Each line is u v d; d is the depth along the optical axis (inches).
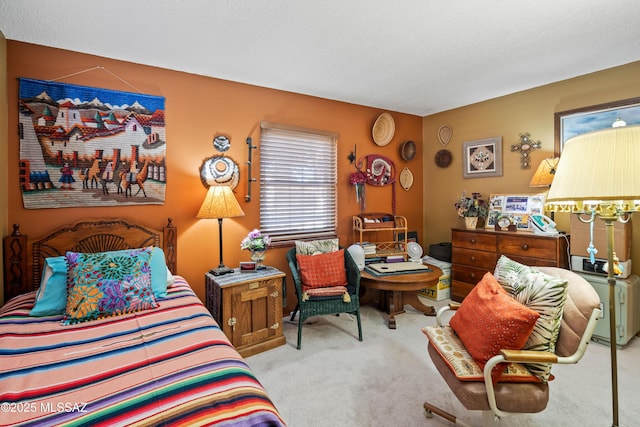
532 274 61.2
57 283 70.0
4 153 79.7
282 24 78.2
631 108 102.5
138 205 97.3
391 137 153.1
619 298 94.9
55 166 86.0
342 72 108.3
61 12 71.2
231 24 77.8
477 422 64.8
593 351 93.7
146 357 49.4
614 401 52.6
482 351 54.6
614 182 45.9
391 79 115.5
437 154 163.3
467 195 151.4
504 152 136.8
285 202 127.0
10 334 57.7
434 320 121.0
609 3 71.1
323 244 120.3
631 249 103.4
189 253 105.7
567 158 52.8
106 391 40.6
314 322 120.0
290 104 126.6
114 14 72.6
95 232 89.6
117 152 93.7
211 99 109.6
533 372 52.7
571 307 53.4
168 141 101.8
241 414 36.7
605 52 95.4
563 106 118.3
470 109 148.6
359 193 144.7
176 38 83.8
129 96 95.6
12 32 78.7
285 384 78.5
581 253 103.3
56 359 49.0
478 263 130.1
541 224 115.1
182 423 34.7
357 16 75.3
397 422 65.3
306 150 131.8
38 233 84.5
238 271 103.1
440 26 80.1
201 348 52.4
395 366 87.0
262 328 97.2
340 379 80.7
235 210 101.0
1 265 78.5
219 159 110.1
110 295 67.9
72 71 88.7
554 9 73.3
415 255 137.6
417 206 168.7
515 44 90.0
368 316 126.2
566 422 64.1
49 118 85.4
